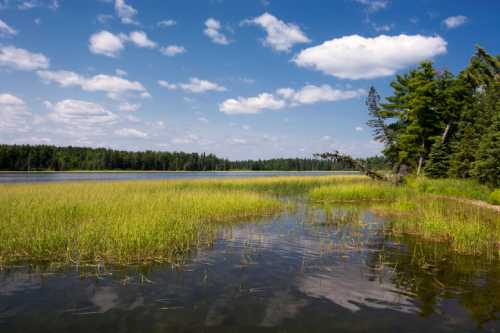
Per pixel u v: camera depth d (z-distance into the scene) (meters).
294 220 14.34
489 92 32.47
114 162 124.00
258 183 33.53
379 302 5.84
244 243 10.08
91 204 14.01
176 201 16.02
